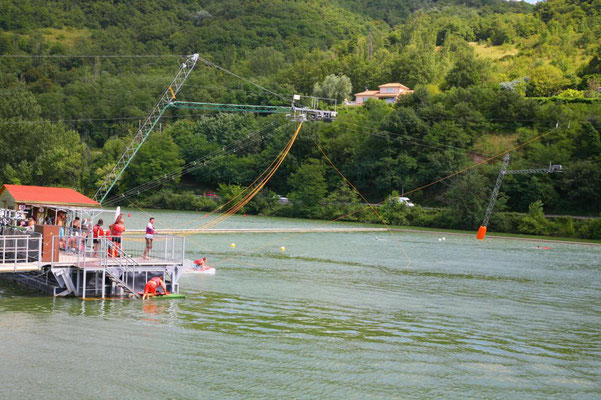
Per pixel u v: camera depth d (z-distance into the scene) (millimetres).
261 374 26422
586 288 53531
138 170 169625
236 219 133625
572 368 28984
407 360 29250
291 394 24266
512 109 157875
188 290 44344
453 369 28156
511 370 28359
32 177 148000
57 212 45000
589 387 26359
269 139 180125
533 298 47719
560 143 140500
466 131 154500
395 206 133750
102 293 38656
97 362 26906
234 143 179125
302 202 145375
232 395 23938
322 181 147000
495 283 54906
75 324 32438
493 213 121625
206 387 24656
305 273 56562
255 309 38906
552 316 40906
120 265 38875
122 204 169250
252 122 189000
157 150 171625
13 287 41844
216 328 33406
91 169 171625
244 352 29359
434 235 109312
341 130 166625
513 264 69625
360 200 153375
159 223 112750
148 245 42000
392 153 152750
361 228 114250
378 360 29047
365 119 172875
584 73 197875
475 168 139500
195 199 159375
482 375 27469
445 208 130250
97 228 42875
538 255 80125
